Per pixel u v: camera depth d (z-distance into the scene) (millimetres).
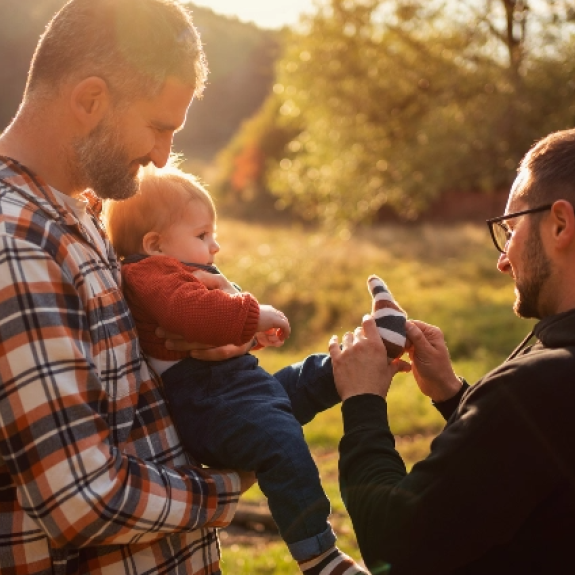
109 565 1797
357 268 18797
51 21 1852
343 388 2002
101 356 1772
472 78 16734
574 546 1602
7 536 1730
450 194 26359
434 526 1635
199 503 1833
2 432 1616
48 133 1833
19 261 1620
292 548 1986
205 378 2084
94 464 1615
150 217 2264
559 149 1786
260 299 16594
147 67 1791
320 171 19188
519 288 1859
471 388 1780
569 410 1577
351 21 18219
